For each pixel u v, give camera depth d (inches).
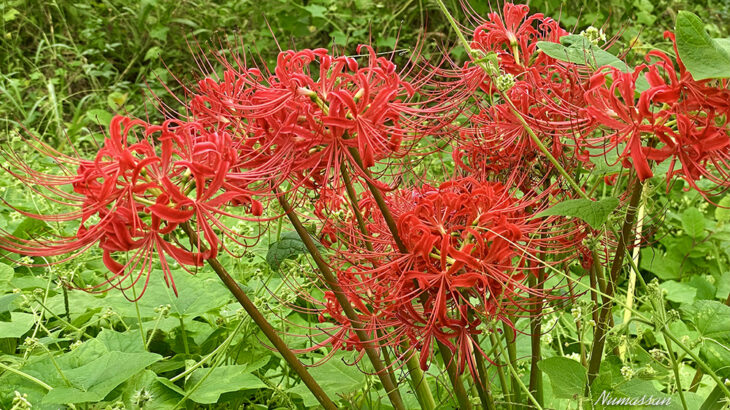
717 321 29.8
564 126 28.4
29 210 51.5
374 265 29.1
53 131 86.6
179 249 24.3
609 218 27.4
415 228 26.3
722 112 23.9
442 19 90.3
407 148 28.5
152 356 31.7
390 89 25.5
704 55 21.7
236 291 26.4
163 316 38.7
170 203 24.0
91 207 23.8
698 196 59.6
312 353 38.2
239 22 99.7
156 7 101.7
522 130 30.3
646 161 24.5
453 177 31.9
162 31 96.7
